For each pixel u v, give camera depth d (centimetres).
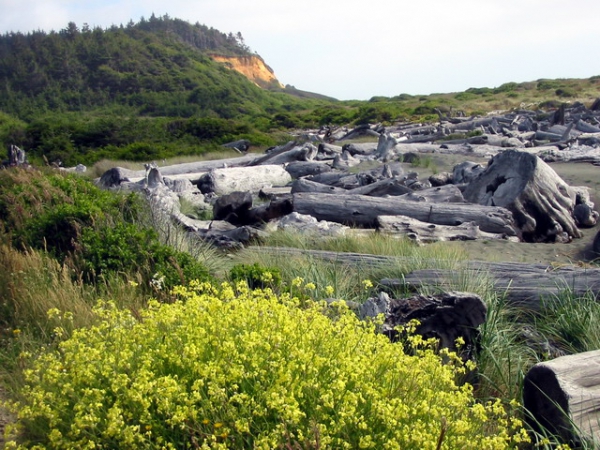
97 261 785
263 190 1806
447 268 840
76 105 9794
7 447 379
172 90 10100
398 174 1972
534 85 7419
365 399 389
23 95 9912
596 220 1396
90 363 408
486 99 6450
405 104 6875
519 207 1304
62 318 632
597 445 442
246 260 938
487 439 392
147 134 3850
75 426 370
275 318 434
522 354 646
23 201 1033
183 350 404
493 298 735
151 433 374
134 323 487
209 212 1513
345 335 438
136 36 13038
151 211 1048
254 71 19862
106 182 1909
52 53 11088
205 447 345
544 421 492
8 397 527
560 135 3044
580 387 480
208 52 19062
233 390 395
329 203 1347
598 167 1967
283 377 367
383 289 810
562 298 738
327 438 350
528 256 1051
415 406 386
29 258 775
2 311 684
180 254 805
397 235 1175
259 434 356
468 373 593
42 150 3628
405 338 602
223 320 428
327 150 2817
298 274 812
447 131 3584
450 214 1297
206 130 3956
